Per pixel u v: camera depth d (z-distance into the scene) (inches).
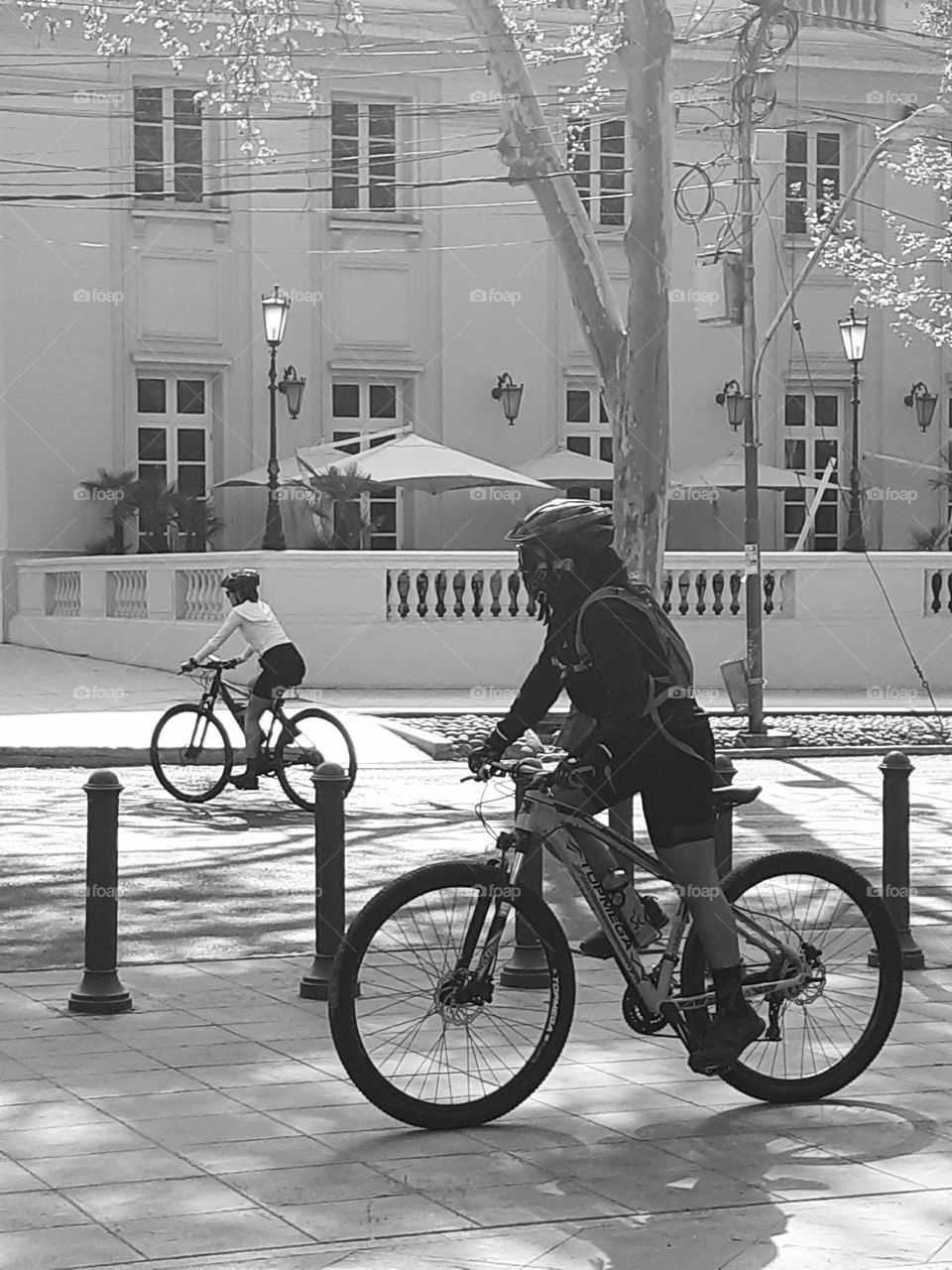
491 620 1477.6
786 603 1556.3
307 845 721.0
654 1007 333.1
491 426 1855.3
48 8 1672.0
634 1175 301.7
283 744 834.8
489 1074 331.3
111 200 1745.8
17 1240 266.5
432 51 1672.0
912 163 1526.8
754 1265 259.6
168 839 731.4
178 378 1786.4
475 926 330.3
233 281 1790.1
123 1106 339.0
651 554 1056.2
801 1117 337.7
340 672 1448.1
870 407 1945.1
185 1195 288.0
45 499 1729.8
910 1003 436.5
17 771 992.2
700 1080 362.9
